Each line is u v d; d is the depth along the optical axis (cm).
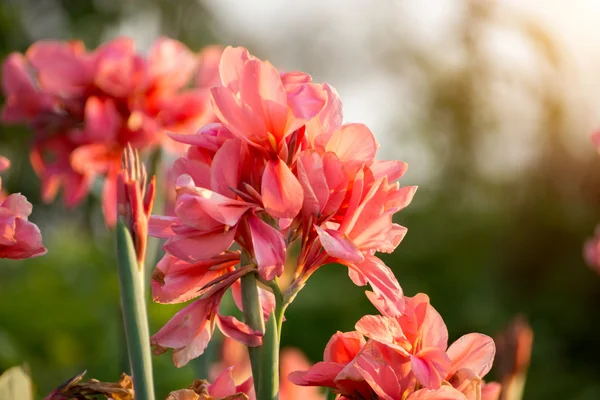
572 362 637
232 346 196
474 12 763
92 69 247
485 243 711
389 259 714
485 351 145
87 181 254
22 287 362
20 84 250
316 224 140
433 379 139
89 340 340
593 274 660
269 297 146
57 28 800
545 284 679
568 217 684
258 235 137
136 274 135
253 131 139
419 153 808
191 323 138
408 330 144
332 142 141
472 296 662
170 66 251
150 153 251
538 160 714
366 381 141
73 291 374
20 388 158
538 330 642
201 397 141
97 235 695
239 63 141
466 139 780
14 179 673
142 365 134
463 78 772
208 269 142
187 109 248
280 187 137
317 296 600
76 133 240
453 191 772
